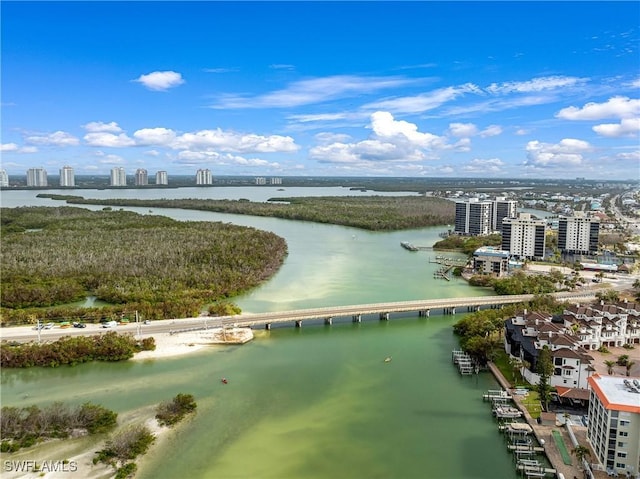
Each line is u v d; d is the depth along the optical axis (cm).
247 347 18775
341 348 18800
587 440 12081
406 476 11031
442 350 18662
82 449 11744
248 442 12269
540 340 15800
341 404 14300
